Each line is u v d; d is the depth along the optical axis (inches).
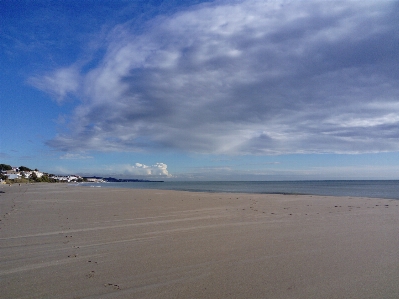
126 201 659.4
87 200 694.5
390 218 374.0
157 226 325.7
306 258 198.4
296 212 444.5
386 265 181.2
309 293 140.8
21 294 142.4
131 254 212.4
